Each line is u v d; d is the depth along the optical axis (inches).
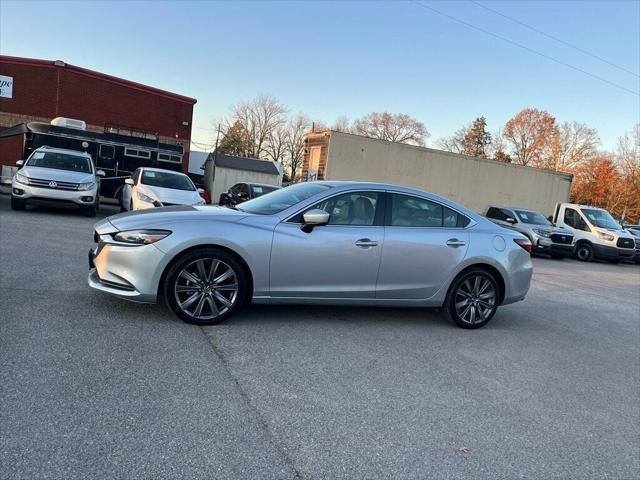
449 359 185.8
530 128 3046.3
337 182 221.5
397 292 213.5
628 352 228.2
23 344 151.4
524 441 129.9
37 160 486.3
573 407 155.9
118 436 109.7
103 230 187.8
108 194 607.5
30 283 218.7
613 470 121.3
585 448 130.5
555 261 685.9
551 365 194.5
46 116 1090.7
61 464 98.0
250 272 191.2
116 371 141.1
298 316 215.9
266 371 153.7
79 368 140.1
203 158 1850.4
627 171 2126.0
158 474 98.5
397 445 120.0
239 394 136.4
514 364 189.8
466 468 113.7
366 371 163.6
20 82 1070.4
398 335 207.5
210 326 188.9
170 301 183.2
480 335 224.1
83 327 171.5
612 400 166.1
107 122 1146.0
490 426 135.8
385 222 213.5
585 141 2758.4
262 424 122.3
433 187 796.6
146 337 169.3
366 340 195.2
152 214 193.5
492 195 860.6
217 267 188.4
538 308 307.1
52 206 461.1
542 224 727.7
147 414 120.2
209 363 154.4
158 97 1196.5
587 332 257.4
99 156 597.3
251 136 2962.6
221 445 111.0
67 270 250.4
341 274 203.0
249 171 1518.2
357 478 105.0
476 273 227.8
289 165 3085.6
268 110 2957.7
